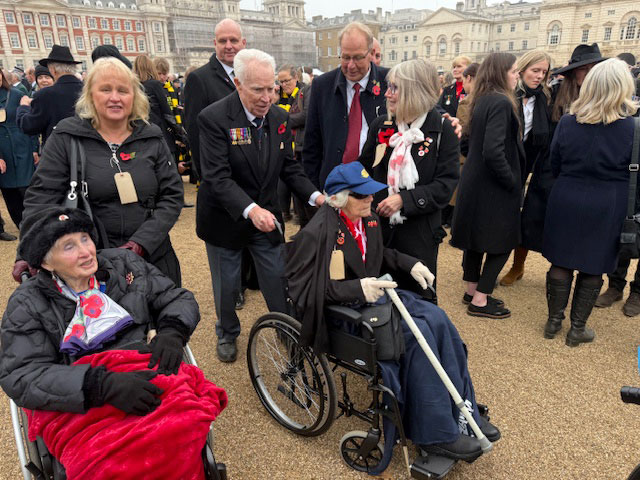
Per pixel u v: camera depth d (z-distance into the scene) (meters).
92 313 1.91
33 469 1.76
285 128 3.00
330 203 2.30
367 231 2.46
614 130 3.01
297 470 2.39
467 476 2.33
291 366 2.60
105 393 1.65
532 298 4.27
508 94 3.39
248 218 2.87
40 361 1.80
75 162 2.35
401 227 2.91
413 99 2.66
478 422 2.29
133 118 2.50
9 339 1.81
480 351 3.42
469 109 3.62
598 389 2.96
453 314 3.98
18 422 1.79
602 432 2.61
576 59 3.95
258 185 2.93
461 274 4.82
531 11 77.31
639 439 2.55
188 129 3.87
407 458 2.20
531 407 2.82
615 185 3.10
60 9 59.09
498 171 3.36
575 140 3.15
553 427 2.65
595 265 3.18
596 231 3.15
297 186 3.14
